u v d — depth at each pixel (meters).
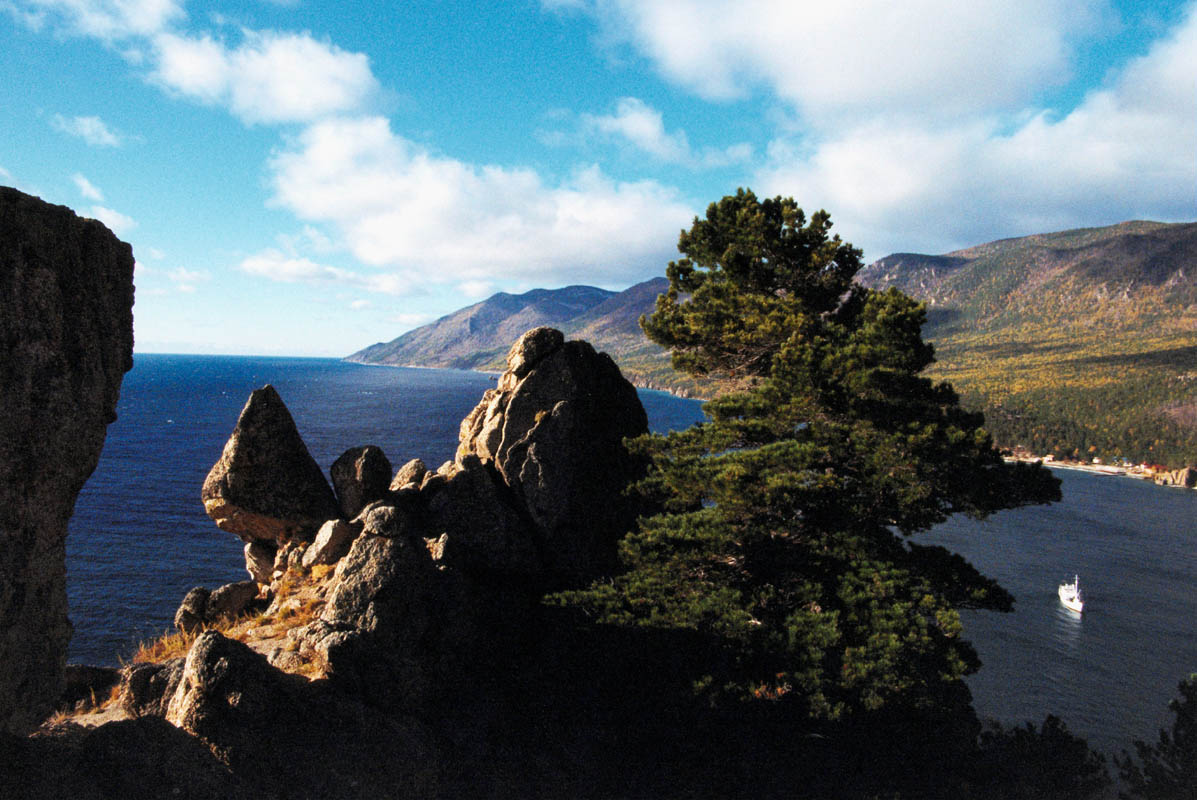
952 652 17.83
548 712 17.20
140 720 10.01
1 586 6.98
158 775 9.30
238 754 10.80
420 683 15.16
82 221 8.71
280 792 10.78
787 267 27.64
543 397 25.53
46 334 7.69
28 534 7.49
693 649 20.95
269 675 12.17
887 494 21.02
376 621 15.19
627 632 20.53
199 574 58.03
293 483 21.61
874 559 19.61
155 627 47.28
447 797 13.27
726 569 21.56
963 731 22.39
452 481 22.27
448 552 18.98
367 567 16.09
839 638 17.84
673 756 17.25
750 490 19.78
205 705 11.04
